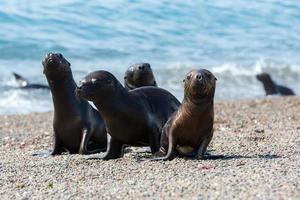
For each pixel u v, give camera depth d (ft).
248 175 114.62
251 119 219.82
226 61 400.88
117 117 140.97
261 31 504.43
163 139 140.46
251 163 126.31
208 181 111.55
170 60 390.63
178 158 136.67
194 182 111.34
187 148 137.39
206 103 131.54
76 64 372.38
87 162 138.72
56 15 464.65
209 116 133.39
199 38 460.55
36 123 237.25
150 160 134.72
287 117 223.92
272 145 152.35
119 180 118.83
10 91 304.09
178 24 485.97
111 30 448.24
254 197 98.78
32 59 381.60
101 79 139.44
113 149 143.23
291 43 473.67
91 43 417.08
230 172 118.52
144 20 483.92
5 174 129.90
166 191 106.52
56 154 160.04
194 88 128.77
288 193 100.01
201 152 134.82
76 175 125.49
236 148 150.10
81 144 159.33
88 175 124.57
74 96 159.74
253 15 545.03
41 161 144.66
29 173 129.90
